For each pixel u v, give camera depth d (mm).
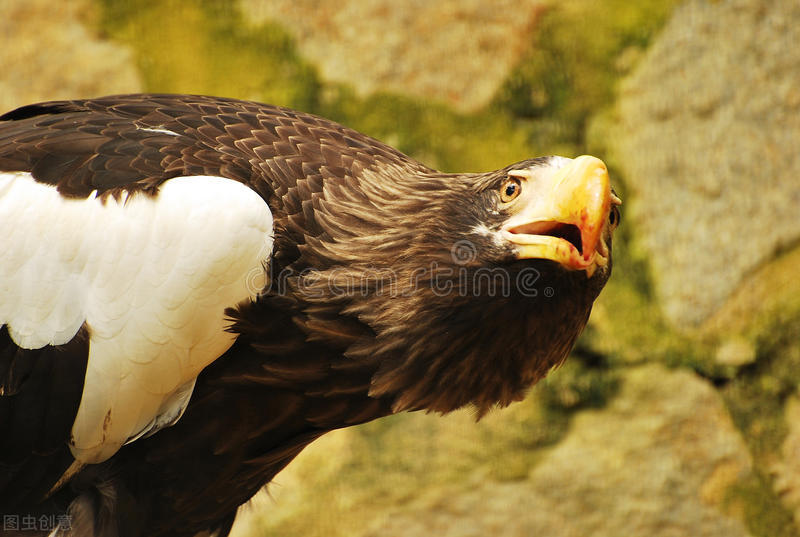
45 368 4758
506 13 8641
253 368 5020
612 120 8617
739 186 8602
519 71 8641
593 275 4793
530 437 8172
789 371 8484
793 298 8555
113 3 8750
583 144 8609
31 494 5133
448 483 8078
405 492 8047
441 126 8578
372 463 8094
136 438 5012
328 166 5102
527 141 8602
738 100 8625
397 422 8156
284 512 7992
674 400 8305
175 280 4664
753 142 8625
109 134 5008
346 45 8641
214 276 4688
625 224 8555
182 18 8695
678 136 8602
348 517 8000
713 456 8258
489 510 8055
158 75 8656
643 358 8359
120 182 4785
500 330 4906
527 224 4680
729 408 8383
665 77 8609
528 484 8102
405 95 8609
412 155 8508
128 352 4734
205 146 5012
